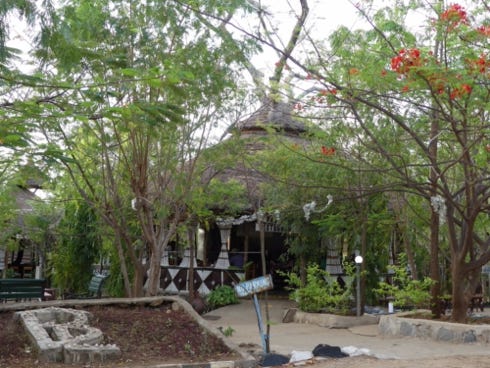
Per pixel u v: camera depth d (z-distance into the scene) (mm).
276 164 12688
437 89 8445
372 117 10359
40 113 7660
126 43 9875
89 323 8969
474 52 8570
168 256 18812
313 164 12242
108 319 9266
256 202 14078
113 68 8523
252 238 19859
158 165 11531
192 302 14594
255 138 12414
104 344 7969
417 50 8188
